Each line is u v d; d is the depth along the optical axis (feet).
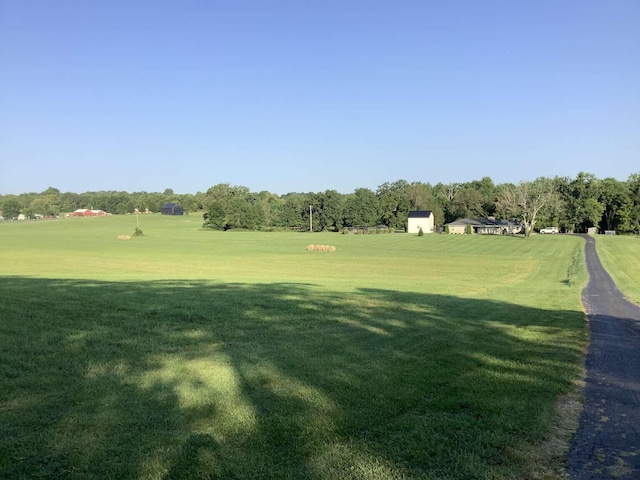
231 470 12.63
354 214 443.73
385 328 33.55
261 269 131.44
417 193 453.58
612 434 16.05
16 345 24.90
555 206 356.38
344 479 12.32
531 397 19.19
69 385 19.13
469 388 20.01
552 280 117.80
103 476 12.23
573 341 32.35
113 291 46.65
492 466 13.34
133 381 19.80
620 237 304.91
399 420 16.26
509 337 32.45
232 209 422.00
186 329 30.96
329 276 112.47
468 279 115.03
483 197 459.73
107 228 391.24
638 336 36.47
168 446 13.89
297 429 15.28
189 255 179.63
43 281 56.24
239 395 18.34
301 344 27.61
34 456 13.16
